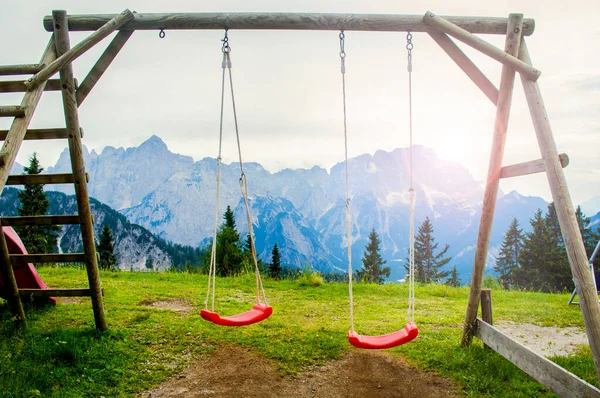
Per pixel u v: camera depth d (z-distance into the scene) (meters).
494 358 6.29
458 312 9.63
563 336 7.98
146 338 7.09
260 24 6.02
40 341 6.49
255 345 7.04
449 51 6.18
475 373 5.93
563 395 4.67
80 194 6.53
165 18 6.02
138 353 6.51
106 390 5.41
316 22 6.02
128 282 11.99
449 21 6.03
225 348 6.92
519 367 5.52
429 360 6.45
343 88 6.18
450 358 6.47
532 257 64.56
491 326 6.38
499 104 5.92
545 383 4.98
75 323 7.65
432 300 11.02
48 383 5.35
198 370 6.11
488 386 5.61
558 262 61.66
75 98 6.21
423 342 7.23
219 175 6.20
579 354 6.77
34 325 7.31
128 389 5.48
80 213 6.65
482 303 6.77
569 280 61.12
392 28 6.08
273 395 5.48
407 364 6.41
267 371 6.13
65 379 5.52
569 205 4.77
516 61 5.46
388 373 6.14
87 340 6.69
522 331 8.29
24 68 5.96
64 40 6.11
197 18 5.99
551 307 10.13
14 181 6.46
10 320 7.07
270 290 11.89
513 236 75.06
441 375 6.02
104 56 6.22
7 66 5.98
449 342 7.20
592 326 4.43
